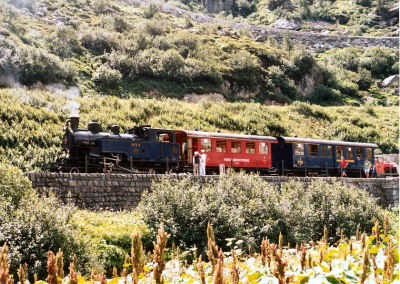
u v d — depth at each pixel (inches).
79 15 2497.5
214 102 1759.4
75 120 732.7
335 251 279.9
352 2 4549.7
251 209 590.9
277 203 622.5
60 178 553.9
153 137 815.7
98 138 736.3
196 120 1428.4
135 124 1259.8
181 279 229.6
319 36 3481.8
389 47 3491.6
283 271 157.5
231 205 597.9
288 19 4126.5
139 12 2994.6
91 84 1630.2
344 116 1918.1
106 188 597.3
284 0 4544.8
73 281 155.5
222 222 539.2
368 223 663.1
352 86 2488.9
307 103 1969.7
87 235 446.3
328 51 3329.2
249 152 954.1
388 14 4101.9
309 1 4707.2
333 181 733.3
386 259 170.7
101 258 433.4
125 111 1327.5
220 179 650.8
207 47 2345.0
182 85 1856.5
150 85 1764.3
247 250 526.9
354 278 199.0
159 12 3142.2
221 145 908.0
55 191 544.4
